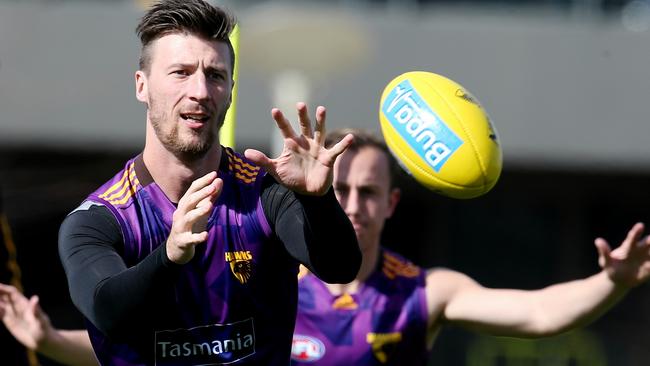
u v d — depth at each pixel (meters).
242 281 12.77
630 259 16.94
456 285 18.89
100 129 53.31
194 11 12.37
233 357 12.88
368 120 52.66
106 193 12.86
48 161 54.56
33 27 53.41
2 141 53.06
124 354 12.84
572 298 17.53
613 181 57.44
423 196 57.81
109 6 53.59
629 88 54.50
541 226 58.50
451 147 15.36
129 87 53.44
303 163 11.89
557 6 55.53
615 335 53.12
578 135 54.56
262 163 11.77
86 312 11.62
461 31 54.59
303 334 18.81
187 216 10.95
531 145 54.59
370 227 18.25
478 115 15.65
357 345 18.69
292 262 13.10
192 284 12.62
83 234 12.30
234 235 12.76
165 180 12.77
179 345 12.75
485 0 55.22
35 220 53.47
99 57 53.31
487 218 58.31
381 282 18.94
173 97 12.27
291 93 35.38
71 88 53.34
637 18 55.19
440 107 15.61
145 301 11.23
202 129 12.33
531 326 17.72
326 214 12.01
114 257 12.02
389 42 53.97
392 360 18.75
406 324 18.75
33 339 17.58
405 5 54.72
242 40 33.88
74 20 53.50
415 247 58.03
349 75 52.75
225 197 12.88
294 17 34.47
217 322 12.76
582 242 58.44
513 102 54.53
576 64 54.66
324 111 11.79
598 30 54.69
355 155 18.16
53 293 53.84
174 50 12.32
